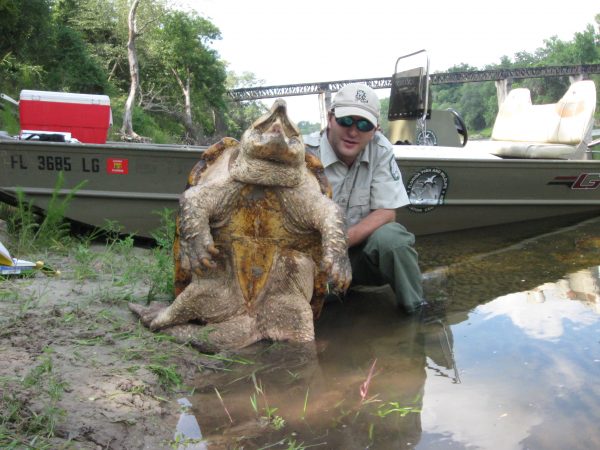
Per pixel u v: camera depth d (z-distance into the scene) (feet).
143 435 6.43
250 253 9.65
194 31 104.27
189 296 9.49
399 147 19.56
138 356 8.46
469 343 9.95
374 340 10.16
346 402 7.61
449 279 14.23
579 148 22.00
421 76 21.62
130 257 14.43
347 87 11.47
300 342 9.61
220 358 8.93
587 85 22.71
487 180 19.33
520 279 14.14
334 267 9.08
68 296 10.88
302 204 9.44
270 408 7.36
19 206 15.12
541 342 9.90
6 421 6.15
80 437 6.12
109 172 15.96
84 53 73.20
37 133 16.47
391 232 11.68
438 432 6.79
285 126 8.92
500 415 7.23
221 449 6.30
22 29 58.85
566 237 18.98
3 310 9.66
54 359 7.89
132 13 72.90
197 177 9.73
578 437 6.65
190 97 106.73
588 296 12.66
